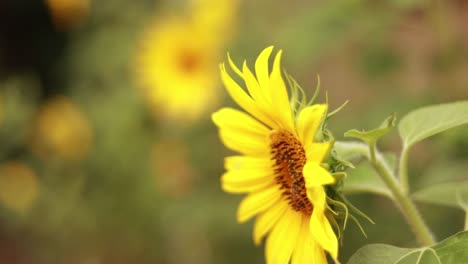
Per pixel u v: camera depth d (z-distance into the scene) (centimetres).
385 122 79
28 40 317
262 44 167
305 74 171
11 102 207
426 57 140
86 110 210
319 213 77
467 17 147
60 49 311
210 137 183
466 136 115
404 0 122
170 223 188
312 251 81
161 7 198
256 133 85
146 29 196
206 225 168
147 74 190
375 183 87
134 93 192
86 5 210
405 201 84
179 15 188
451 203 89
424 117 84
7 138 209
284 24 164
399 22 131
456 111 83
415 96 132
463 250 77
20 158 220
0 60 320
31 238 235
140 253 207
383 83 146
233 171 85
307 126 78
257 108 82
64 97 246
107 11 202
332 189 78
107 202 205
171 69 185
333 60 176
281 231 83
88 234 214
